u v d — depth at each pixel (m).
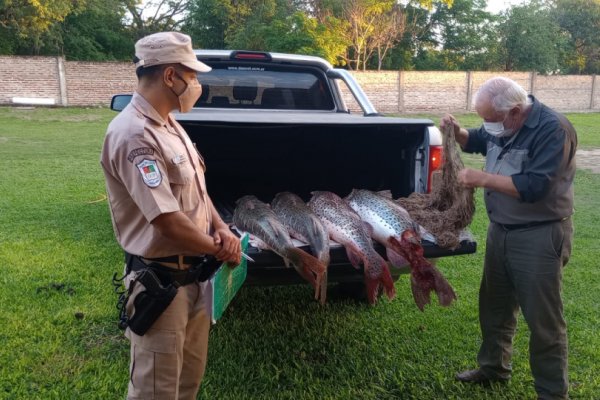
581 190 9.37
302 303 4.32
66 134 15.48
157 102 2.20
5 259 5.04
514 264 2.90
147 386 2.30
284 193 3.48
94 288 4.41
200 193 2.37
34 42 26.31
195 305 2.41
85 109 21.73
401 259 2.91
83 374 3.21
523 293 2.89
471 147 3.33
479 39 33.50
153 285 2.21
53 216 6.64
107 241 5.68
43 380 3.12
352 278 3.28
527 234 2.84
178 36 2.21
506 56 33.69
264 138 3.81
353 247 2.89
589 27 37.53
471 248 3.12
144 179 2.06
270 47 23.55
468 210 3.06
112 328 3.79
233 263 2.35
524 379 3.30
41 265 4.90
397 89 25.11
